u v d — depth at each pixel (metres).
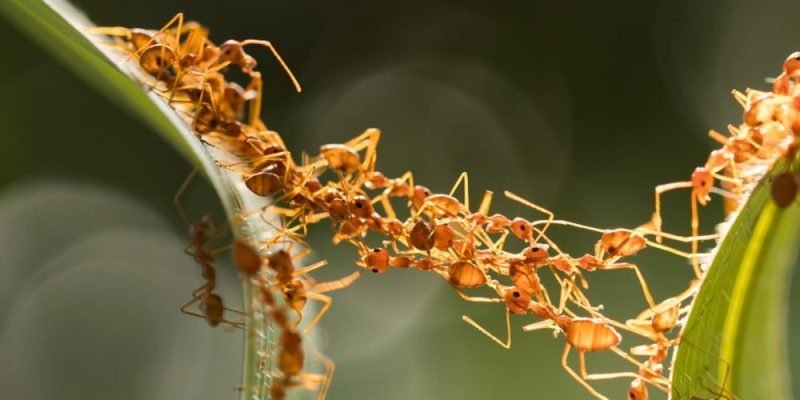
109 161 0.30
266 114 0.35
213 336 0.29
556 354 0.26
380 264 0.15
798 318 0.22
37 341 0.27
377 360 0.27
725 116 0.35
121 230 0.29
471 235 0.15
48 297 0.27
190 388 0.28
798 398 0.21
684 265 0.26
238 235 0.15
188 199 0.30
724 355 0.15
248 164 0.15
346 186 0.15
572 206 0.33
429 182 0.35
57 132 0.29
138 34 0.15
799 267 0.23
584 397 0.25
